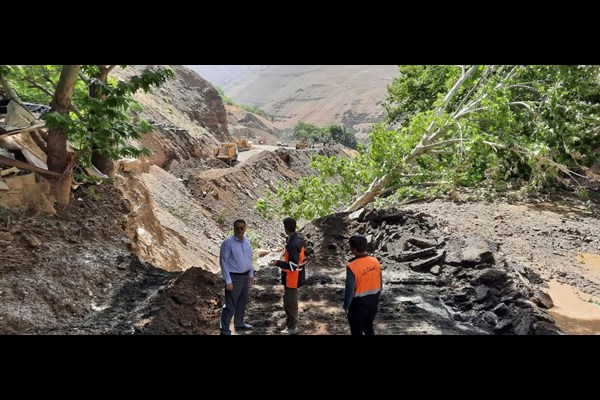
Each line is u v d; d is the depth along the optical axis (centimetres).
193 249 2703
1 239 902
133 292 901
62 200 1096
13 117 1152
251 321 754
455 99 2227
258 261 2009
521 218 1455
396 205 1692
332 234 1144
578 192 1786
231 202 3844
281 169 5506
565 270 1059
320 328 709
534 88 1903
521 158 1767
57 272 879
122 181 1516
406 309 780
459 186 1939
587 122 1828
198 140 5053
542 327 710
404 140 1881
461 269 930
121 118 1209
